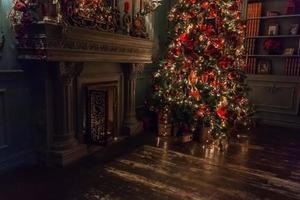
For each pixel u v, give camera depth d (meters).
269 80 4.45
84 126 3.01
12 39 2.27
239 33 3.53
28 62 2.41
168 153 2.94
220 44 3.31
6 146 2.35
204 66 3.35
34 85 2.49
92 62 2.96
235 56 3.58
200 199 1.99
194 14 3.39
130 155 2.86
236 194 2.09
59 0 2.19
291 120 4.35
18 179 2.24
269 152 3.07
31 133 2.58
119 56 3.07
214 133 3.21
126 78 3.57
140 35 3.52
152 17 4.09
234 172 2.49
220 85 3.34
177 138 3.48
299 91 4.23
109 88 3.26
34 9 2.19
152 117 4.01
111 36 2.85
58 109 2.57
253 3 4.48
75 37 2.36
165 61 3.64
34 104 2.53
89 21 2.67
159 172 2.44
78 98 2.83
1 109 2.28
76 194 2.03
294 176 2.44
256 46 4.62
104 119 2.95
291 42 4.40
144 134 3.64
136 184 2.20
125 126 3.59
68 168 2.49
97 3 2.77
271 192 2.14
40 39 2.12
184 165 2.62
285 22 4.40
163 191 2.10
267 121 4.54
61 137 2.61
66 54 2.31
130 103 3.63
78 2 2.48
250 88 4.18
